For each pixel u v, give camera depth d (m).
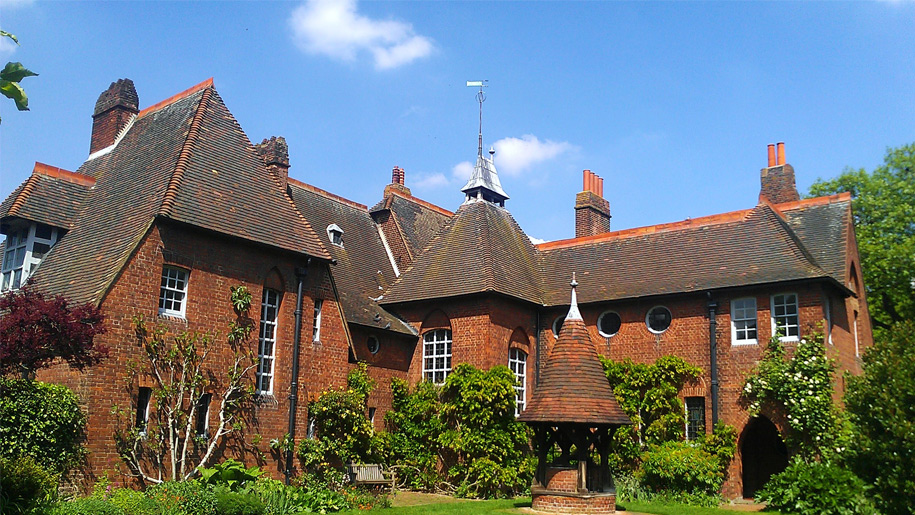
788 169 27.56
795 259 22.77
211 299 18.55
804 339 21.55
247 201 20.53
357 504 17.91
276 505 16.20
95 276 17.22
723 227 25.75
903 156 33.78
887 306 33.53
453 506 18.41
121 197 19.88
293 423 20.00
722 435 22.06
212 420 18.06
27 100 4.52
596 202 32.47
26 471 13.33
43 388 15.20
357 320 23.52
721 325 23.23
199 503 14.44
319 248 21.67
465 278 24.92
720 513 17.73
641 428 23.56
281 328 20.34
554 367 17.97
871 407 17.72
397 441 23.61
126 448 16.22
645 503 20.14
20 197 19.50
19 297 14.66
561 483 17.12
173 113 22.19
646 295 24.50
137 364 16.67
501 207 30.20
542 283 27.72
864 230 33.34
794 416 20.77
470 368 23.42
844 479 17.59
